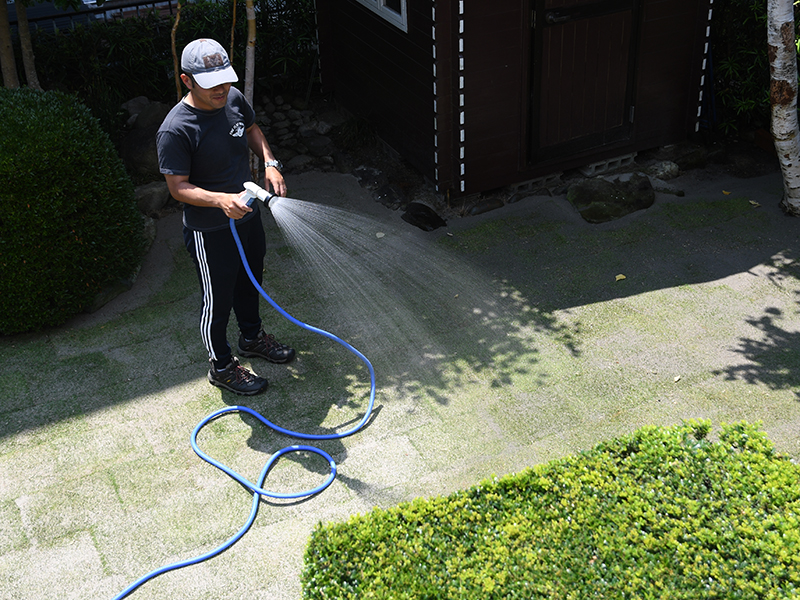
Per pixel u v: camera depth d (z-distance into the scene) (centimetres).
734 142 725
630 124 674
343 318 523
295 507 382
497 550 297
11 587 344
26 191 477
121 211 532
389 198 662
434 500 325
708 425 353
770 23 552
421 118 625
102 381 472
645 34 636
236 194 395
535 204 652
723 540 297
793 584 279
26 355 495
